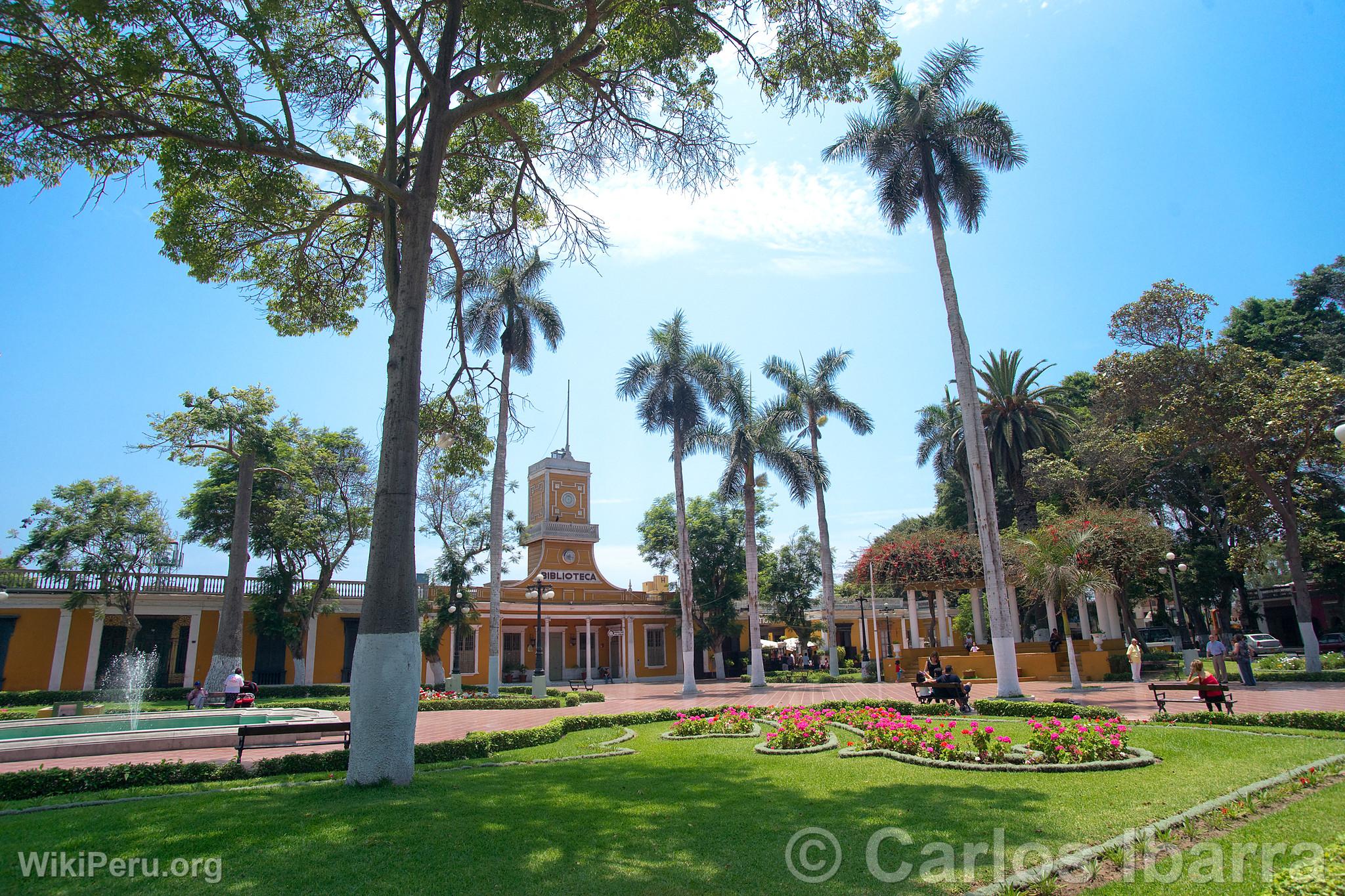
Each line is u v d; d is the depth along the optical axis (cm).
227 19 838
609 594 4066
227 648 2342
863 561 2922
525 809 662
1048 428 2998
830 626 3125
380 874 485
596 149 1253
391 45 1035
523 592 3809
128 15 811
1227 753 896
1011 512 3766
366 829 593
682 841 557
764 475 3067
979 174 2011
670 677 4094
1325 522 2906
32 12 771
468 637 3222
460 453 1351
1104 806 643
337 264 1308
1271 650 3625
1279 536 2612
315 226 1127
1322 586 3422
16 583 2702
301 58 1064
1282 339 3147
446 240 1177
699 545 4091
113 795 783
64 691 2569
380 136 1302
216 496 3017
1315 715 1077
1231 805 624
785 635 4531
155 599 2877
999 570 1727
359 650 820
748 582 2900
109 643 2942
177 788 827
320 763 945
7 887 462
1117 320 2358
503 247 1377
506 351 2533
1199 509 3269
